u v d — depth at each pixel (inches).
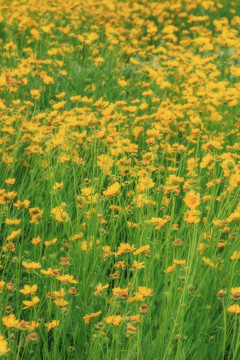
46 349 113.4
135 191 159.0
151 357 113.2
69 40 329.1
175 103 256.7
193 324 125.1
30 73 250.8
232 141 221.9
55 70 284.5
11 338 104.3
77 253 135.0
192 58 275.6
